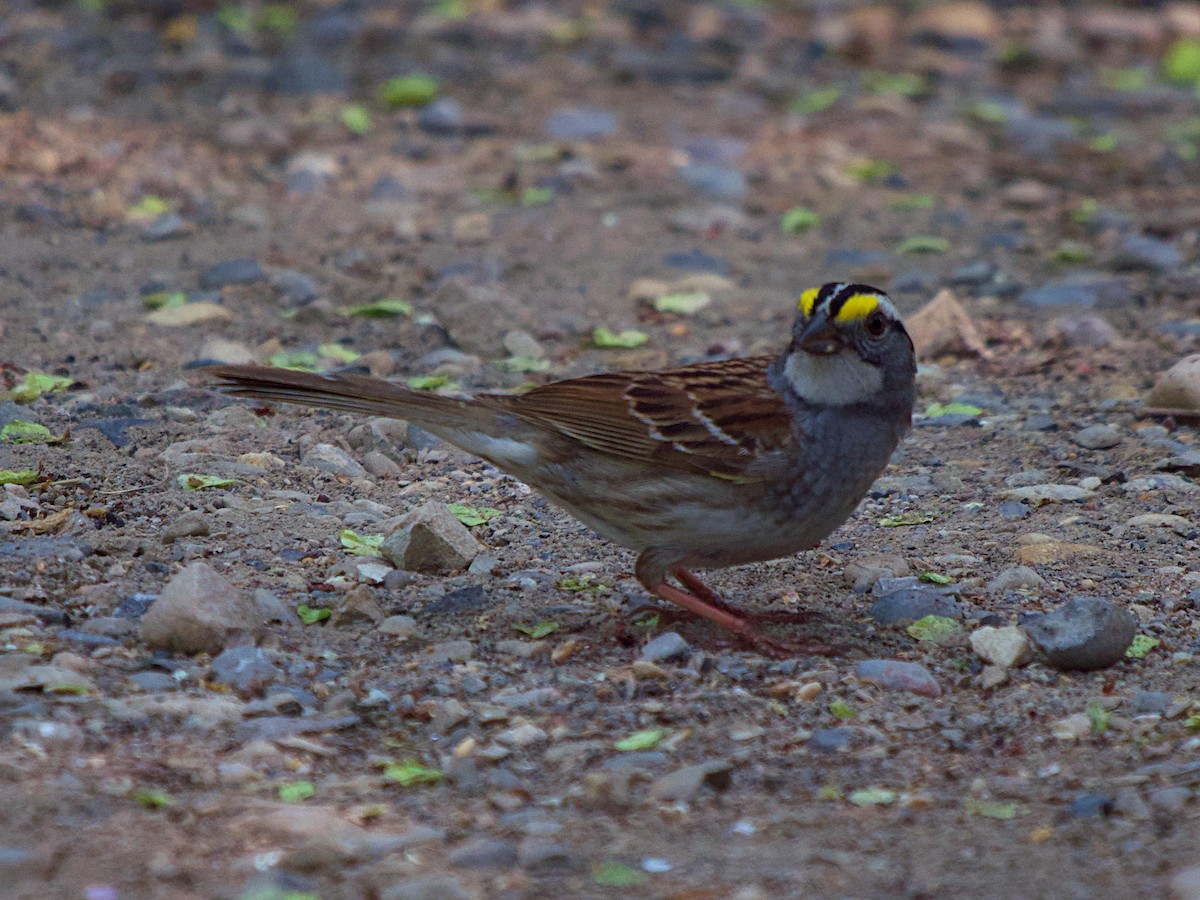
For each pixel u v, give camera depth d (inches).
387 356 561.9
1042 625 347.3
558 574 397.4
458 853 261.7
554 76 968.3
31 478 430.3
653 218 734.5
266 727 304.8
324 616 361.1
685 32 1082.1
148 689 317.7
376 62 968.3
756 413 340.8
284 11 1065.5
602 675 338.6
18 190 714.8
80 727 297.6
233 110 858.1
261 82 904.9
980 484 465.1
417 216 724.7
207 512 418.9
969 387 559.2
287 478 449.7
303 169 765.9
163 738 299.3
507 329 592.7
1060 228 743.7
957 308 597.3
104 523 408.2
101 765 285.7
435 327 599.2
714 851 267.1
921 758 304.7
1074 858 263.7
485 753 302.0
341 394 357.7
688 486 343.3
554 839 271.1
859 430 343.3
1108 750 305.7
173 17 1025.5
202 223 698.2
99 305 601.3
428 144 828.6
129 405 502.3
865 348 339.0
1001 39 1109.7
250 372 355.9
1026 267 690.2
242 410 505.4
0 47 934.4
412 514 401.4
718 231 724.0
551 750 304.8
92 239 671.1
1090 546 410.9
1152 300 644.7
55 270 633.6
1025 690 334.3
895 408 349.4
